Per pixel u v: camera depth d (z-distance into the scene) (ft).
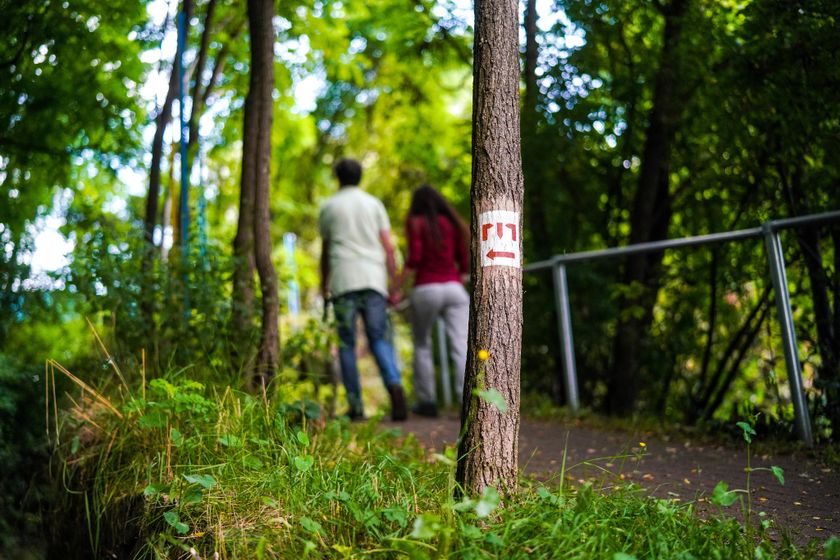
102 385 15.72
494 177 9.62
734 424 16.48
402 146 40.29
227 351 15.93
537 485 10.80
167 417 12.71
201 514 10.21
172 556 9.92
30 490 14.71
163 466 11.95
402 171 43.16
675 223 23.58
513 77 9.76
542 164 22.45
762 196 19.19
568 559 8.01
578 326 23.76
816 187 17.44
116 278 15.97
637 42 21.27
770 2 16.80
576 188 24.35
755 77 17.85
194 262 17.31
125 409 12.72
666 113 20.54
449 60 29.14
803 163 17.43
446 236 21.68
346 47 28.53
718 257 19.70
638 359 21.66
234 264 17.01
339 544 8.92
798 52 16.92
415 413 22.35
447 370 29.60
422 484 10.85
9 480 14.79
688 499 11.55
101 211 22.38
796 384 14.88
